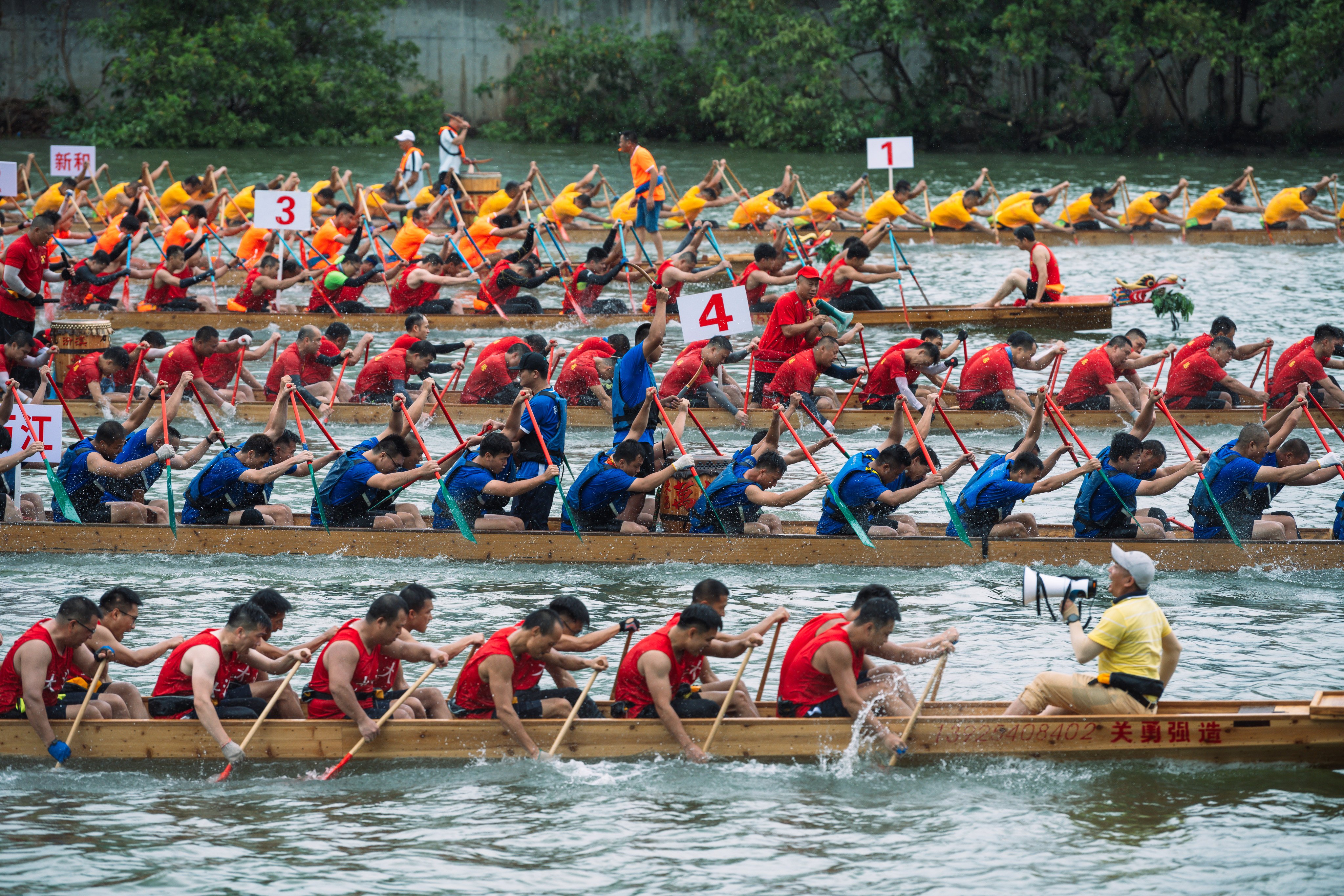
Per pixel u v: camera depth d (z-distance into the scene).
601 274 72.19
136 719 28.83
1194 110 165.12
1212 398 57.34
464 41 169.00
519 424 42.69
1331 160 152.62
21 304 58.41
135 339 69.25
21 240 57.81
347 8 163.25
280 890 24.12
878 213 97.00
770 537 41.47
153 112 153.88
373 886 24.28
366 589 39.38
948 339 72.19
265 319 71.56
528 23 165.88
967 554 41.41
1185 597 39.22
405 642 30.25
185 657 29.38
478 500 41.91
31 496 43.84
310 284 82.38
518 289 74.06
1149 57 158.12
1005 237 99.31
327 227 81.38
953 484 50.72
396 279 74.19
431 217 93.62
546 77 167.25
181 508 44.62
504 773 28.98
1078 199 113.69
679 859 25.42
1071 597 30.56
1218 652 35.12
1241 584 40.34
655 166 83.88
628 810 27.41
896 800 27.94
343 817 27.02
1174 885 24.58
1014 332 73.12
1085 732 29.41
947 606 38.72
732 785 28.56
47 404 43.66
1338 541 40.91
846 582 40.50
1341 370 66.88
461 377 64.12
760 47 161.50
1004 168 145.88
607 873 24.88
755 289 74.31
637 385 47.44
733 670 34.69
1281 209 98.56
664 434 47.62
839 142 161.38
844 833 26.52
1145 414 44.16
